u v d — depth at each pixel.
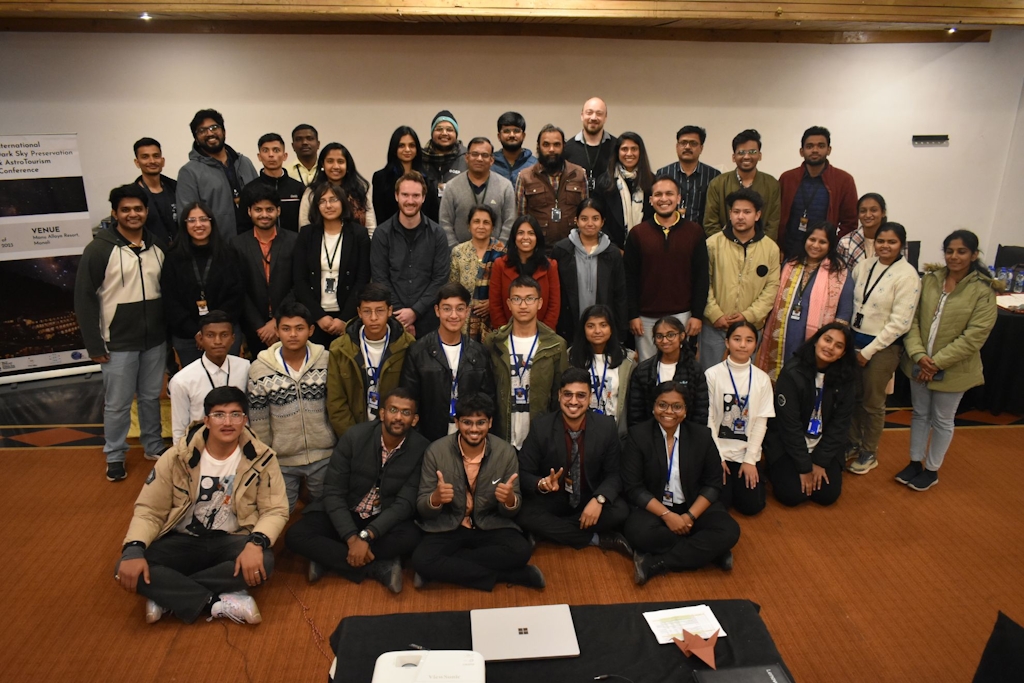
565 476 3.37
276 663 2.62
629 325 4.22
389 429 3.12
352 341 3.47
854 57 6.04
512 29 5.71
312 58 5.75
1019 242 6.27
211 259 3.86
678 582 3.14
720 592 3.07
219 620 2.85
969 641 2.78
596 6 5.15
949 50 6.06
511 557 3.06
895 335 3.90
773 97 6.10
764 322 4.30
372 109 5.89
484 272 4.05
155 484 2.89
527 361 3.55
